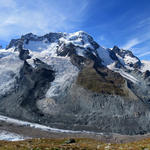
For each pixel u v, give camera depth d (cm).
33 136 9781
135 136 11538
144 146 2358
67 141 4488
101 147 2756
